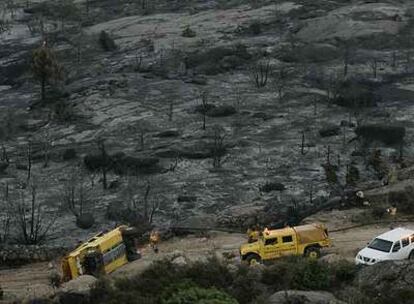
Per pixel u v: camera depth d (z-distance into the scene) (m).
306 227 87.25
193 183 151.00
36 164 173.00
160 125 194.50
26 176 164.12
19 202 144.62
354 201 114.25
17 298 77.31
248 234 100.00
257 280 63.06
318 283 60.53
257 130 186.12
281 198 135.50
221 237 105.19
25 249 103.50
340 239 96.00
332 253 87.00
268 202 127.31
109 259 90.94
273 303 56.38
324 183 145.50
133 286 63.78
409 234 79.25
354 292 57.38
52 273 93.81
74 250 96.56
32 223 120.69
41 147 185.38
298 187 143.88
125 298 60.66
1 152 182.88
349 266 63.38
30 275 95.00
